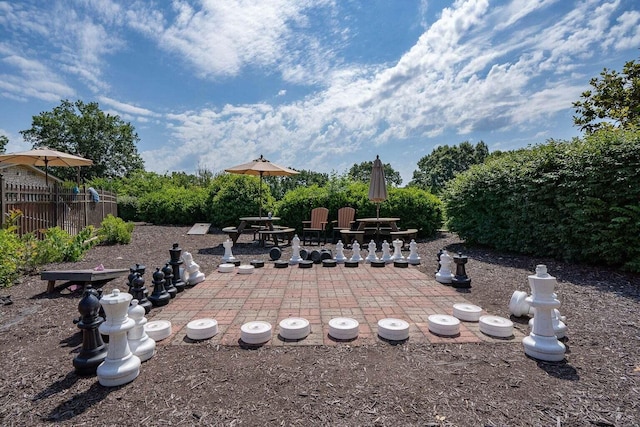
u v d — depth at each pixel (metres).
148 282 5.77
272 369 2.80
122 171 40.81
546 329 3.03
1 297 4.83
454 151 51.34
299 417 2.18
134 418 2.19
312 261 7.57
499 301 4.77
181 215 18.06
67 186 11.41
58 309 4.45
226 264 6.94
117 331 2.57
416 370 2.78
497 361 2.94
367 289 5.43
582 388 2.50
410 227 12.12
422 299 4.88
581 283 5.61
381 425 2.10
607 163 6.11
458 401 2.34
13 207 7.73
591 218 6.40
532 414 2.20
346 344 3.31
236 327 3.79
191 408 2.29
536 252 7.69
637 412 2.22
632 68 11.47
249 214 14.23
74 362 2.74
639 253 5.91
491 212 8.81
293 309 4.43
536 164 7.48
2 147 35.78
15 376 2.73
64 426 2.12
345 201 12.66
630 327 3.71
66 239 7.86
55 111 38.69
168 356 3.06
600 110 12.15
